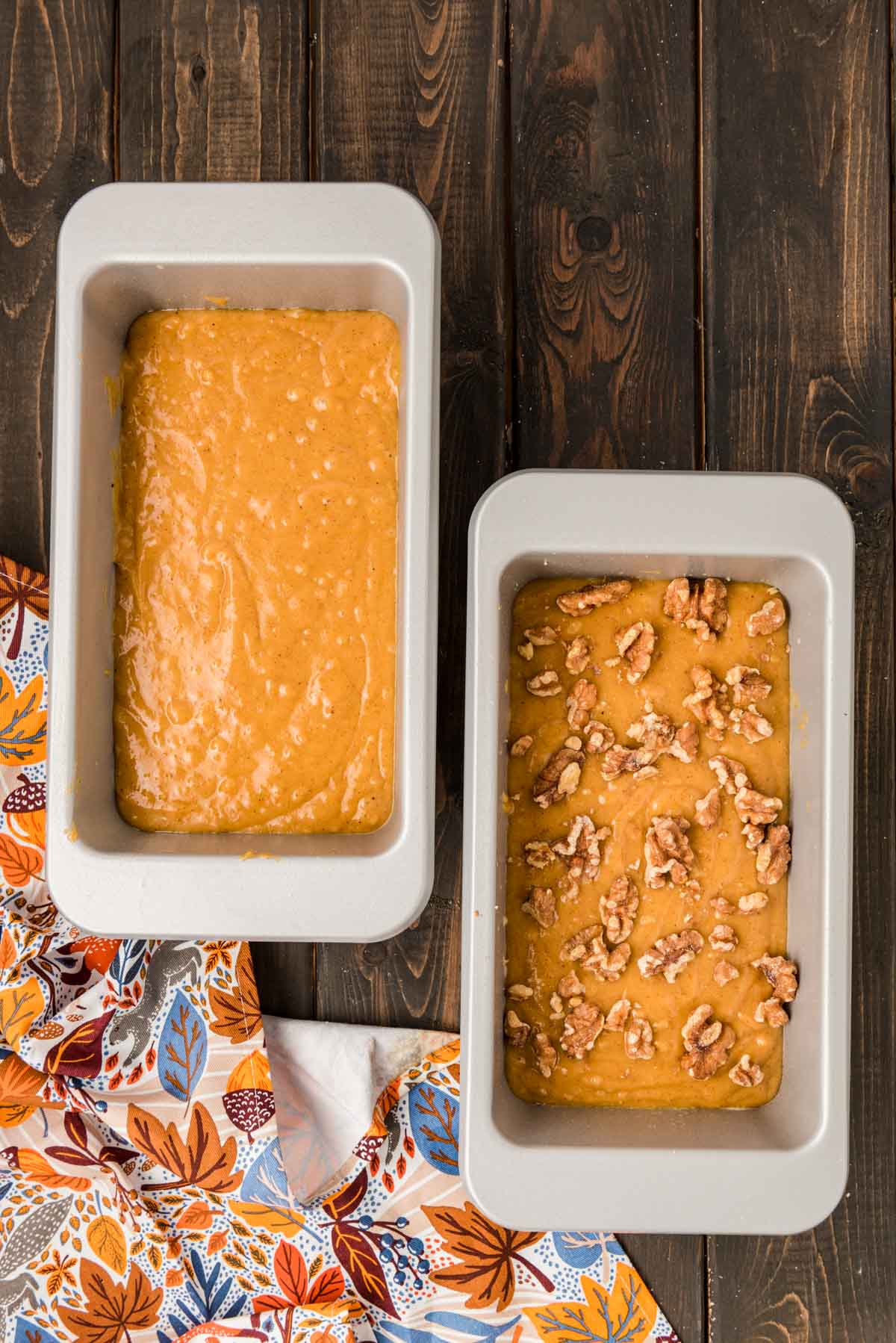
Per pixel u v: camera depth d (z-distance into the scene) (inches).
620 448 34.8
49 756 30.8
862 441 35.0
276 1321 33.8
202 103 34.8
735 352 35.0
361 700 31.9
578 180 34.9
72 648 30.8
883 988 34.9
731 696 32.3
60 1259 34.3
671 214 34.9
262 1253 34.4
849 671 31.2
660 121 34.9
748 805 32.0
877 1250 34.8
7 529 34.9
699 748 32.1
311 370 32.1
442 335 34.7
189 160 34.8
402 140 34.8
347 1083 34.2
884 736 35.0
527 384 34.8
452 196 34.8
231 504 31.9
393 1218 34.4
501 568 31.1
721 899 32.1
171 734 32.0
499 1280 34.4
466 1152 30.9
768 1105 32.3
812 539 31.2
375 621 31.9
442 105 34.8
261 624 31.9
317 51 34.8
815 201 35.0
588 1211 31.0
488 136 34.8
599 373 34.8
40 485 34.9
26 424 35.0
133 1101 33.9
